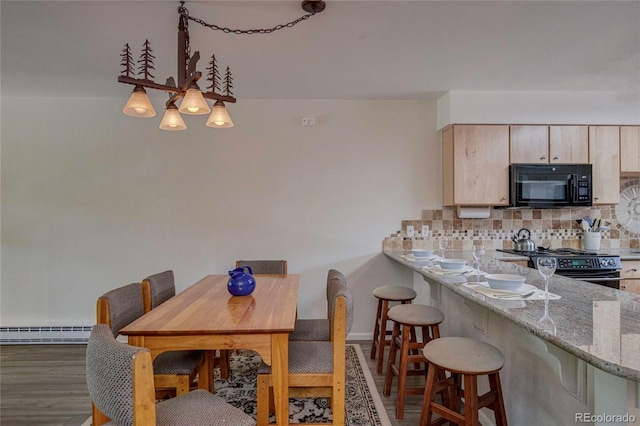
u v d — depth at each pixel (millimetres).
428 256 3002
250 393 2514
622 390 1105
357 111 3648
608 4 1946
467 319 2393
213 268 3602
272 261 3168
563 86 3236
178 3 1921
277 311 1882
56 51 2523
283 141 3621
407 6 1962
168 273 2525
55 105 3539
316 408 2322
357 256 3656
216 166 3600
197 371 2025
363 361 3068
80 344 3498
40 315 3555
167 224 3584
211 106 3605
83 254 3564
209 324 1672
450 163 3461
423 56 2605
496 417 1672
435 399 2477
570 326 1229
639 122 3395
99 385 1180
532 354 1678
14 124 3533
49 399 2479
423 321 2223
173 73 2922
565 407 1446
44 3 1931
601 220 3732
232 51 2520
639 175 3639
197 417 1360
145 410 1119
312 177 3635
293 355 1899
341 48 2480
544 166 3346
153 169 3578
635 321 1285
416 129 3664
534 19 2100
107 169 3568
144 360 1123
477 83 3166
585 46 2451
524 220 3717
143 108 1754
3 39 2350
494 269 2410
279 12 2014
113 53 2555
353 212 3654
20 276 3551
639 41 2373
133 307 2025
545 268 1533
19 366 3006
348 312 1823
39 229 3557
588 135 3396
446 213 3674
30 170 3543
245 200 3611
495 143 3385
